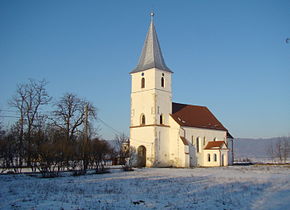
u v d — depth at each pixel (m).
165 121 67.38
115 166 64.31
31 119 60.06
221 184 31.00
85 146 44.59
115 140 73.12
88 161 45.72
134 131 67.88
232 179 35.91
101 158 46.94
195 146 70.31
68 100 66.31
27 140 48.94
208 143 73.44
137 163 65.56
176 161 65.94
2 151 43.12
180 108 74.19
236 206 20.00
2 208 18.39
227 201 21.58
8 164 44.38
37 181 33.50
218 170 53.50
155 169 56.28
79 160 44.28
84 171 43.88
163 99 67.62
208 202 21.28
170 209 19.00
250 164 82.06
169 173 46.06
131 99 69.75
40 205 19.48
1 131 54.03
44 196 23.00
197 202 21.28
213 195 24.14
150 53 69.31
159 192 25.77
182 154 65.25
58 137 49.53
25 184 30.34
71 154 42.03
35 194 23.89
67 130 64.50
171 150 67.12
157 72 67.19
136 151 66.75
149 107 66.19
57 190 26.28
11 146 44.97
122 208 19.16
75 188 27.72
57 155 39.84
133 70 70.38
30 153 45.06
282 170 52.66
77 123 65.50
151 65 67.00
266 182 32.44
